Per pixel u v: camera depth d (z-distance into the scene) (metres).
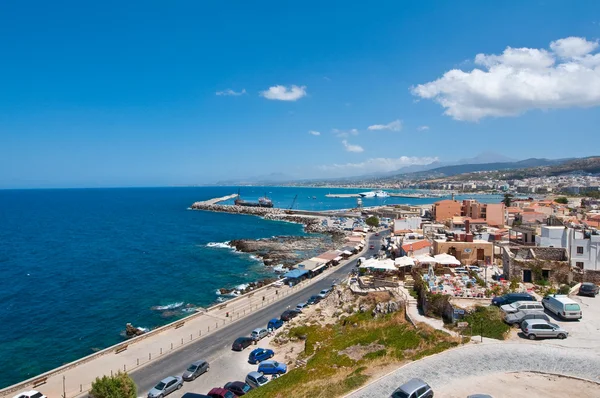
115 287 94.94
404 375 31.27
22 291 92.44
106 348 57.00
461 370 31.30
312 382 34.97
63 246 154.00
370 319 53.06
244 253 137.25
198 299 84.88
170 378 43.53
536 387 28.19
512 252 60.41
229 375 46.72
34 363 56.53
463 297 46.94
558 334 36.25
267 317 66.88
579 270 55.00
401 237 100.12
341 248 123.44
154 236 179.00
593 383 28.41
